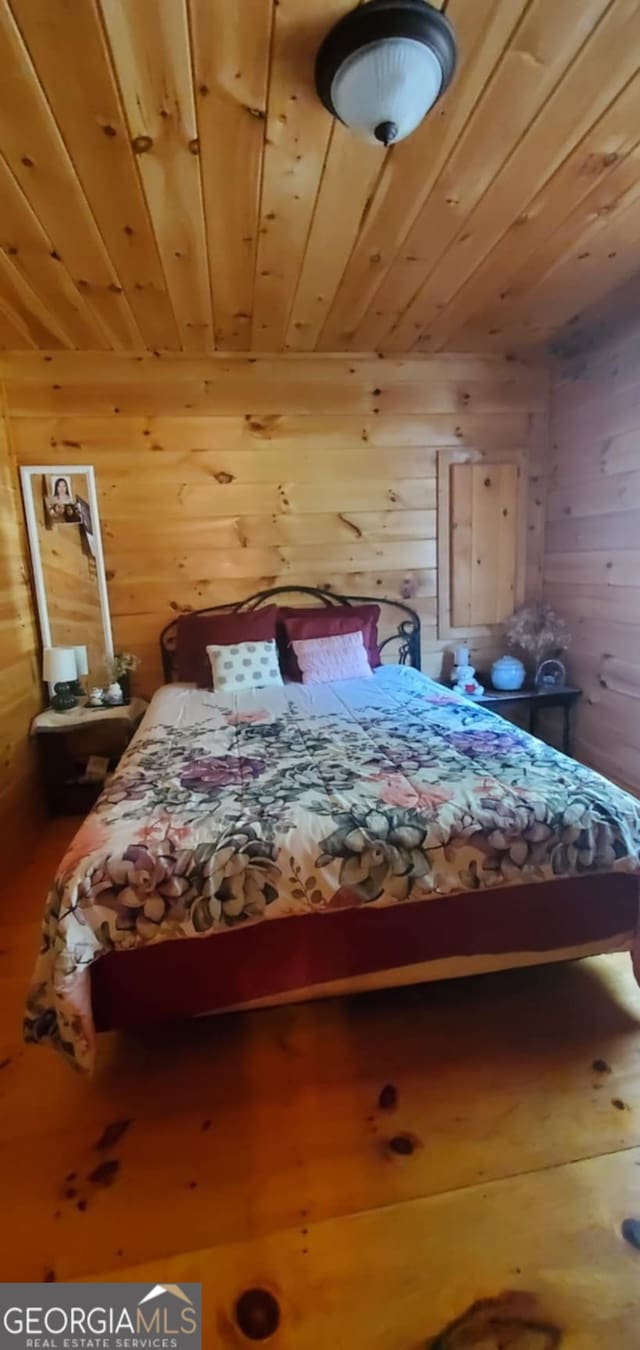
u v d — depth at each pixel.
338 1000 1.73
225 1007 1.47
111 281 2.28
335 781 1.73
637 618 2.83
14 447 3.04
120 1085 1.48
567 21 1.25
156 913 1.37
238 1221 1.17
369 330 2.93
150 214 1.85
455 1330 0.99
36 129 1.47
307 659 3.09
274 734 2.22
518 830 1.51
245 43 1.27
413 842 1.47
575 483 3.26
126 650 3.31
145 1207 1.20
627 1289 1.04
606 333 2.93
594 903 1.60
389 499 3.42
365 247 2.12
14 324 2.66
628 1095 1.41
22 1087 1.49
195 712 2.57
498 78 1.39
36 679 3.13
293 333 2.93
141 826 1.49
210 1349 0.99
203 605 3.35
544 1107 1.39
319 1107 1.41
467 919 1.54
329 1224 1.16
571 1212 1.16
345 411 3.31
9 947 2.04
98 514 3.17
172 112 1.44
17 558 3.00
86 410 3.09
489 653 3.65
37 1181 1.26
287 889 1.41
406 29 1.22
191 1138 1.34
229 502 3.28
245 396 3.21
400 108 1.35
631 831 1.56
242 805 1.58
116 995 1.42
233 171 1.66
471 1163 1.26
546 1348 0.97
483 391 3.41
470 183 1.77
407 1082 1.46
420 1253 1.10
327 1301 1.04
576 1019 1.65
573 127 1.55
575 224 2.02
